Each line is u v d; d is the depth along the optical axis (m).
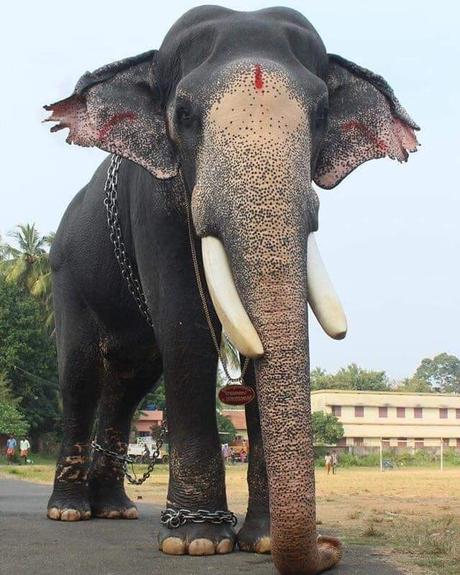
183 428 4.88
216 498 4.81
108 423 6.89
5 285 40.09
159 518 6.79
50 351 40.62
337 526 6.89
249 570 4.13
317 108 4.34
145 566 4.29
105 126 4.84
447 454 54.59
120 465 6.87
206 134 4.20
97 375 6.66
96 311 6.42
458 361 122.12
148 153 4.86
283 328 3.60
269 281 3.70
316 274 3.87
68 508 6.50
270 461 3.43
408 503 11.11
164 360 5.00
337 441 61.16
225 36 4.54
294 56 4.53
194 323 4.92
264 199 3.85
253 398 4.56
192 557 4.56
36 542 5.19
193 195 4.23
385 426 64.69
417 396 65.81
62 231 6.88
